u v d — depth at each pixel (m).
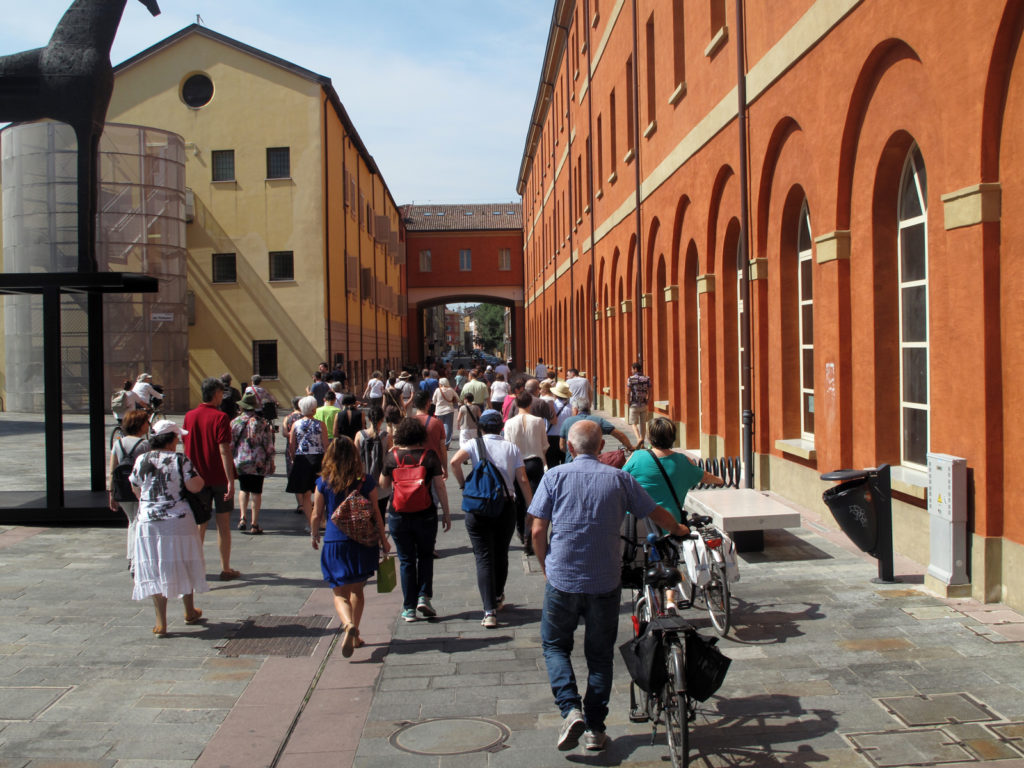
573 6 33.28
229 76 34.22
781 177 12.02
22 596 8.51
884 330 9.37
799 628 6.82
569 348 37.53
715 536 6.91
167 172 32.00
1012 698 5.39
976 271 7.04
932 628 6.65
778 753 4.82
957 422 7.43
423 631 7.46
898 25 8.30
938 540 7.53
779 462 12.44
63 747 5.19
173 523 7.36
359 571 6.78
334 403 13.49
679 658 4.48
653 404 20.20
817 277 10.80
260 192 34.12
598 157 28.97
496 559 7.90
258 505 11.92
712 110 14.66
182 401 32.47
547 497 5.07
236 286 34.19
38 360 32.25
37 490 13.52
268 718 5.62
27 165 30.92
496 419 7.79
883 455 9.40
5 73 12.42
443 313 160.25
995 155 6.96
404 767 4.89
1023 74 6.57
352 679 6.33
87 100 12.35
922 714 5.23
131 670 6.53
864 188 9.45
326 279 34.50
